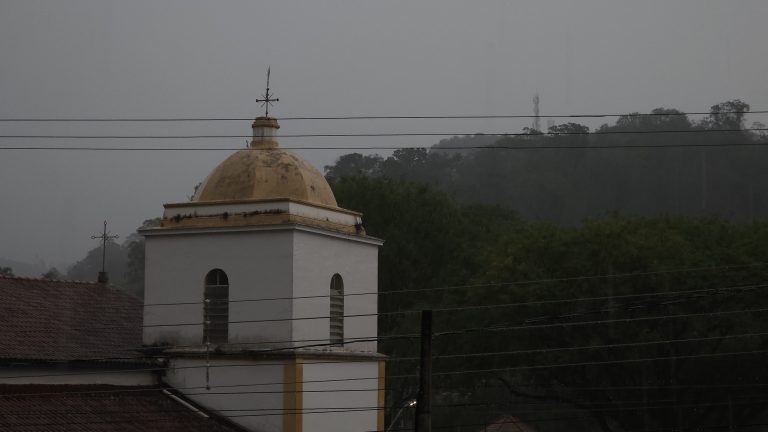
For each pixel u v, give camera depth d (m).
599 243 97.94
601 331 95.69
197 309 64.94
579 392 99.12
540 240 101.81
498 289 99.44
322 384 64.38
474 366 102.12
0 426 53.91
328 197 68.06
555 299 96.62
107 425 58.00
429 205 124.75
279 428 62.25
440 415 121.88
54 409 57.97
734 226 106.25
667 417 97.25
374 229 120.50
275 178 65.81
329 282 66.06
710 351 94.25
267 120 69.00
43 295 69.88
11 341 61.47
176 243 65.75
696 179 191.00
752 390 96.38
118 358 63.59
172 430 59.94
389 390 119.12
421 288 121.50
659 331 94.50
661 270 94.38
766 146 191.25
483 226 133.50
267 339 63.09
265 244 63.59
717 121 198.75
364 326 69.38
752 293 93.19
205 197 66.06
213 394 64.00
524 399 120.69
